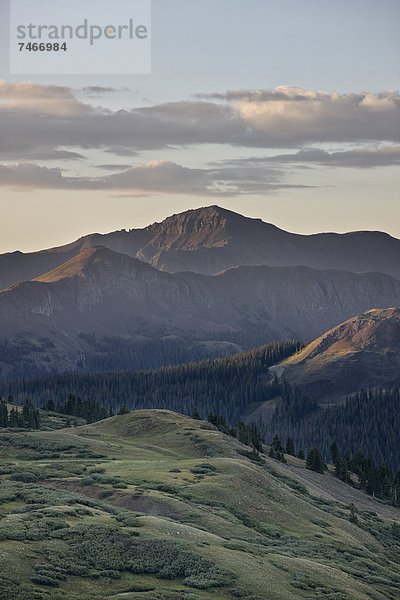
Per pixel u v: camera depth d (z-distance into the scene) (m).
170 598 81.62
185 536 102.62
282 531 130.12
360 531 153.62
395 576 121.31
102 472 148.88
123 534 97.38
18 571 81.81
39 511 105.56
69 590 80.81
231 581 89.50
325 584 98.25
